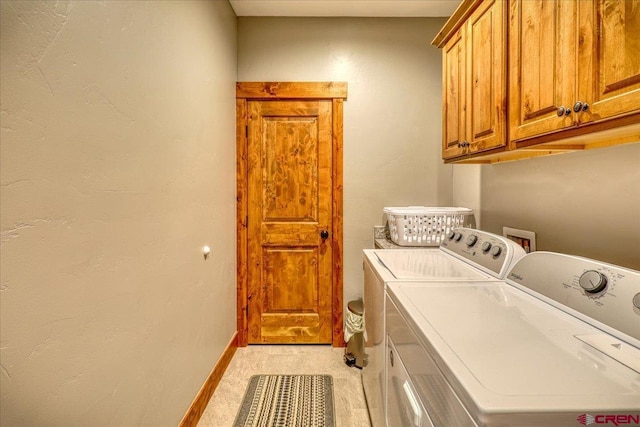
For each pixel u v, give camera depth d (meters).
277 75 2.70
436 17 2.71
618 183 1.19
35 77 0.79
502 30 1.34
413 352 0.92
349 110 2.74
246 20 2.69
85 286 0.96
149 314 1.32
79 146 0.93
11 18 0.73
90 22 0.97
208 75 2.02
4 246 0.73
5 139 0.73
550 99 1.07
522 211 1.75
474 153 1.60
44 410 0.82
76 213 0.93
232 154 2.59
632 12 0.78
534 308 1.00
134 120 1.21
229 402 2.02
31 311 0.79
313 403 2.01
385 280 1.30
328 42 2.71
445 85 1.95
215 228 2.15
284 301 2.79
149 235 1.32
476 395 0.59
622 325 0.79
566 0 0.99
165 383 1.46
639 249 1.11
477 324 0.88
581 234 1.36
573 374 0.65
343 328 2.78
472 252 1.60
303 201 2.77
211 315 2.08
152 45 1.34
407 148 2.75
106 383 1.06
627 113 0.80
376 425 1.58
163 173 1.44
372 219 2.77
